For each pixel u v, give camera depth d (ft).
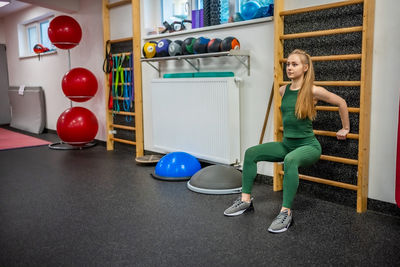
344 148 9.73
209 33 13.28
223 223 8.79
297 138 8.81
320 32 9.59
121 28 17.17
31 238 8.14
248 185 9.28
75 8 19.81
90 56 19.70
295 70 8.50
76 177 13.26
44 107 24.76
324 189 10.36
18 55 27.35
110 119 18.34
